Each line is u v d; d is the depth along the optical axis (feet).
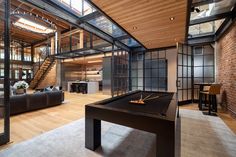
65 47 40.19
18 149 7.32
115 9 9.70
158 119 5.48
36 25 20.58
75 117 13.16
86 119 7.54
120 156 6.75
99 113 7.12
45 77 38.37
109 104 8.42
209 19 14.24
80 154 6.91
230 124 11.51
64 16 12.71
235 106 12.76
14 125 10.94
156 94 12.92
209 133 9.69
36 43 40.42
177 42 18.10
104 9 9.66
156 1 8.73
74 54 31.58
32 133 9.39
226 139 8.80
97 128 7.58
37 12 20.70
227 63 14.88
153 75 24.16
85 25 15.34
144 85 25.02
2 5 8.11
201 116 13.79
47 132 9.55
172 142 5.19
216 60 19.29
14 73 40.37
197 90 21.16
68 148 7.47
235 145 8.03
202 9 14.46
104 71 29.86
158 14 10.30
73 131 9.75
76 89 34.14
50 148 7.45
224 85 15.93
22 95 14.42
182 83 20.04
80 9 15.42
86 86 32.37
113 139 8.55
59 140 8.38
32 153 6.96
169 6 9.25
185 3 8.91
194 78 21.35
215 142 8.39
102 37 18.26
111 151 7.20
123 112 6.40
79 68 42.34
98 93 32.22
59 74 36.73
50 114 14.20
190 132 9.86
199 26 19.30
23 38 36.47
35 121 11.94
